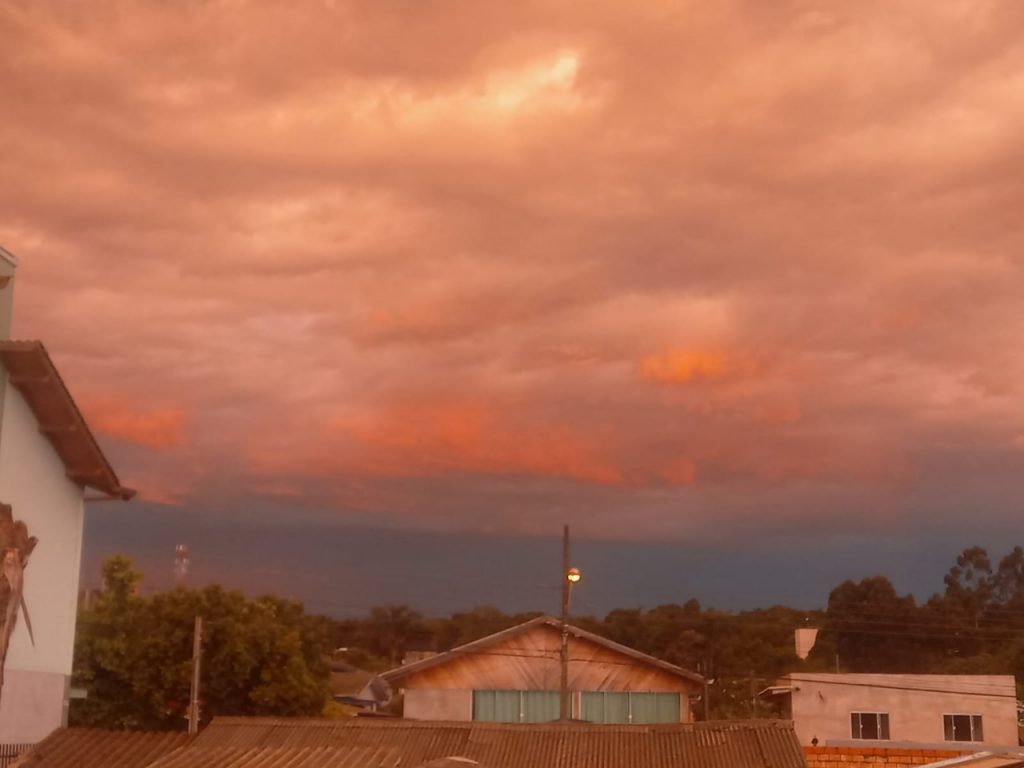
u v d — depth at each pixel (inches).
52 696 807.7
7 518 752.3
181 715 1589.6
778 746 733.3
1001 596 3528.5
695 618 3125.0
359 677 2696.9
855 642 3260.3
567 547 1611.7
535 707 1684.3
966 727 1920.5
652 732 771.4
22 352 761.0
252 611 1678.2
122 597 1667.1
